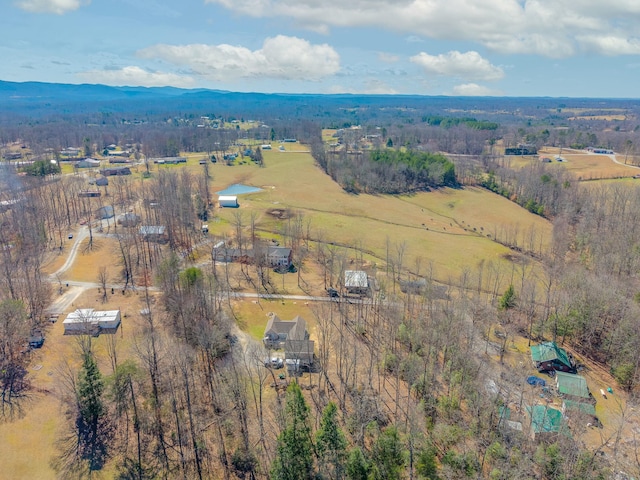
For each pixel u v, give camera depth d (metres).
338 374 75.50
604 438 63.41
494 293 107.38
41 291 92.00
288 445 52.59
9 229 128.75
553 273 110.25
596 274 107.44
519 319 95.44
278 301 101.56
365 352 82.31
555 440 59.72
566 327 86.75
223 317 88.88
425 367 69.75
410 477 52.56
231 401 67.06
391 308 94.81
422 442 57.59
